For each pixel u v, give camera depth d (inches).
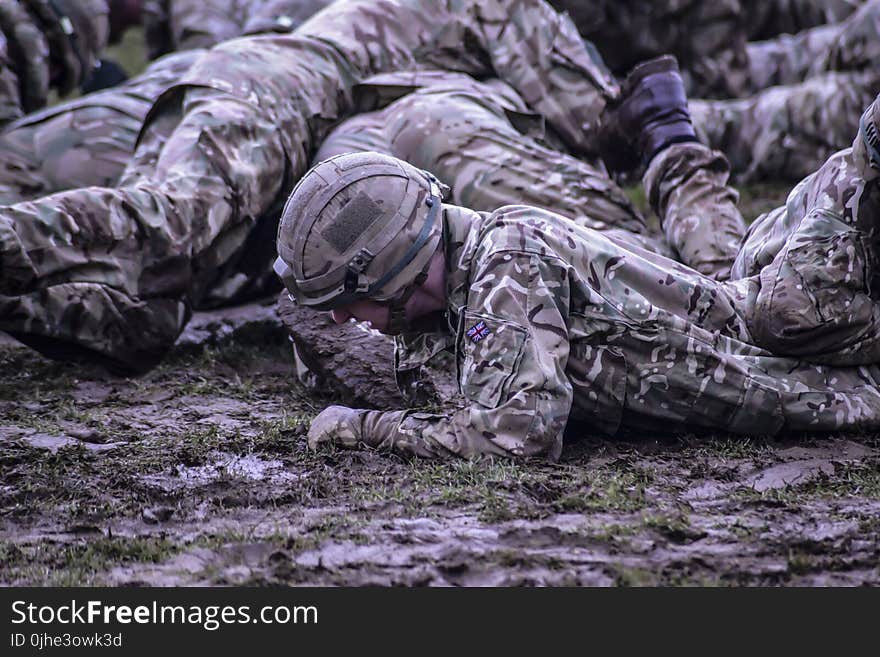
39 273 636.7
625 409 543.5
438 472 501.7
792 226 579.8
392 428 530.3
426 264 509.4
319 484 497.7
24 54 910.4
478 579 392.8
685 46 1245.7
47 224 636.1
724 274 711.7
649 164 776.3
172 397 690.2
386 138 776.9
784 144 1139.3
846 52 1125.7
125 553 429.1
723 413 543.5
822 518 445.4
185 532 453.7
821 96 1123.3
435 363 731.4
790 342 542.9
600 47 1219.9
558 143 855.7
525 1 856.3
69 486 513.3
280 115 768.3
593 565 400.5
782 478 502.0
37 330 669.9
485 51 858.1
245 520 463.8
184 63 1003.9
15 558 428.8
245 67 779.4
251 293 894.4
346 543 426.9
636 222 764.0
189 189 701.3
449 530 436.8
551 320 507.5
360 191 502.6
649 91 789.2
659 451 546.0
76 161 880.9
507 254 509.0
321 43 818.2
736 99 1275.8
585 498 466.9
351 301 513.0
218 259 725.9
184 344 810.8
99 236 655.1
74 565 420.5
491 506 457.1
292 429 590.6
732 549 414.3
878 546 411.8
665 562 401.1
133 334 689.0
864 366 568.7
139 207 671.1
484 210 741.9
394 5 849.5
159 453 562.9
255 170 733.3
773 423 547.2
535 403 501.4
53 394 705.6
